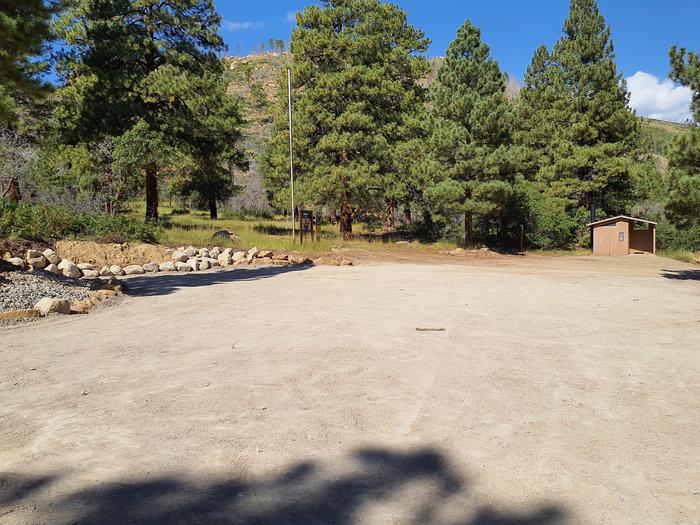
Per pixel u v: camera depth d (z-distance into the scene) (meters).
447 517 2.42
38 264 11.84
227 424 3.58
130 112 23.92
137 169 23.19
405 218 45.31
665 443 3.29
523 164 37.50
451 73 28.03
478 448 3.21
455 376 4.75
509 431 3.48
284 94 29.95
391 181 29.84
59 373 4.85
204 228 26.19
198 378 4.67
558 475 2.86
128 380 4.62
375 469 2.91
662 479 2.82
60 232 16.06
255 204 58.91
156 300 9.46
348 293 10.48
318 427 3.53
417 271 15.91
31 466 2.93
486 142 27.89
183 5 25.89
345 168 27.00
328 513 2.45
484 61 28.17
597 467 2.96
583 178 35.62
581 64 34.72
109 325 7.17
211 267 15.99
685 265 23.02
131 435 3.38
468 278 14.07
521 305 9.15
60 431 3.45
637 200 36.97
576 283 13.48
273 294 10.27
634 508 2.51
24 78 9.60
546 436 3.40
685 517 2.43
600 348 5.92
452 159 28.00
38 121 23.86
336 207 28.89
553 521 2.39
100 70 23.70
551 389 4.39
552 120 37.56
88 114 23.44
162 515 2.41
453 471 2.90
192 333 6.62
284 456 3.08
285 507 2.49
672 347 5.99
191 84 24.38
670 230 34.88
